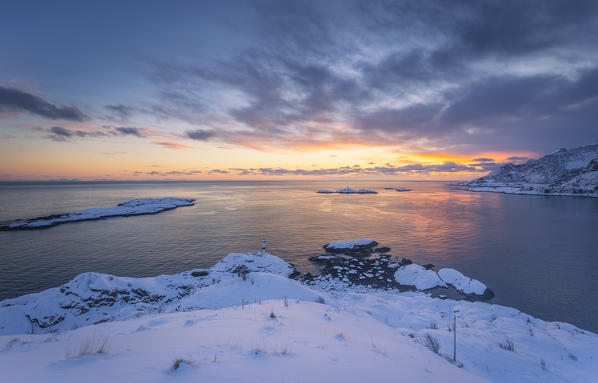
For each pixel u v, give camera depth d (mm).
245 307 11492
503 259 36625
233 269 28953
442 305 19297
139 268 34531
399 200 136125
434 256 38500
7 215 84562
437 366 6457
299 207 102812
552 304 23547
